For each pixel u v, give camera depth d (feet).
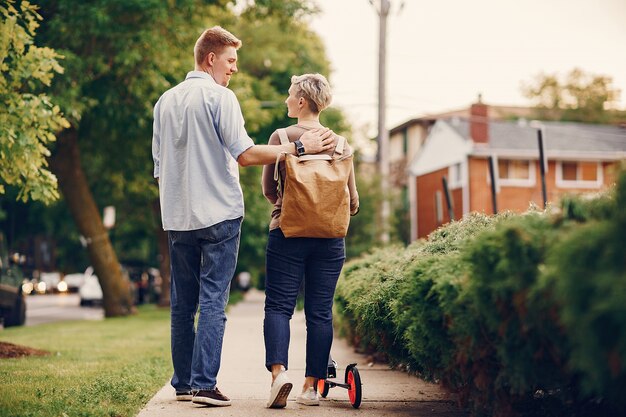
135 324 51.01
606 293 7.82
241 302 96.37
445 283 11.69
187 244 15.72
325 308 15.81
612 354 7.93
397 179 133.28
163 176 15.81
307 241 15.51
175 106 15.74
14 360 24.52
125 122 55.88
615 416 11.64
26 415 14.01
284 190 15.29
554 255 8.87
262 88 80.74
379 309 15.89
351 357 24.95
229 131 15.34
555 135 114.11
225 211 15.51
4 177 25.64
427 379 15.12
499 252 10.36
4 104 25.00
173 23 53.01
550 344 10.02
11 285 51.42
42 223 116.37
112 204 89.25
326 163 15.44
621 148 111.55
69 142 62.34
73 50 50.03
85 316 79.05
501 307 10.37
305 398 15.76
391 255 21.85
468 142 108.99
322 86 15.90
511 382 10.90
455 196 113.91
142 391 17.37
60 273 195.31
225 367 22.45
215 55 16.20
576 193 10.66
